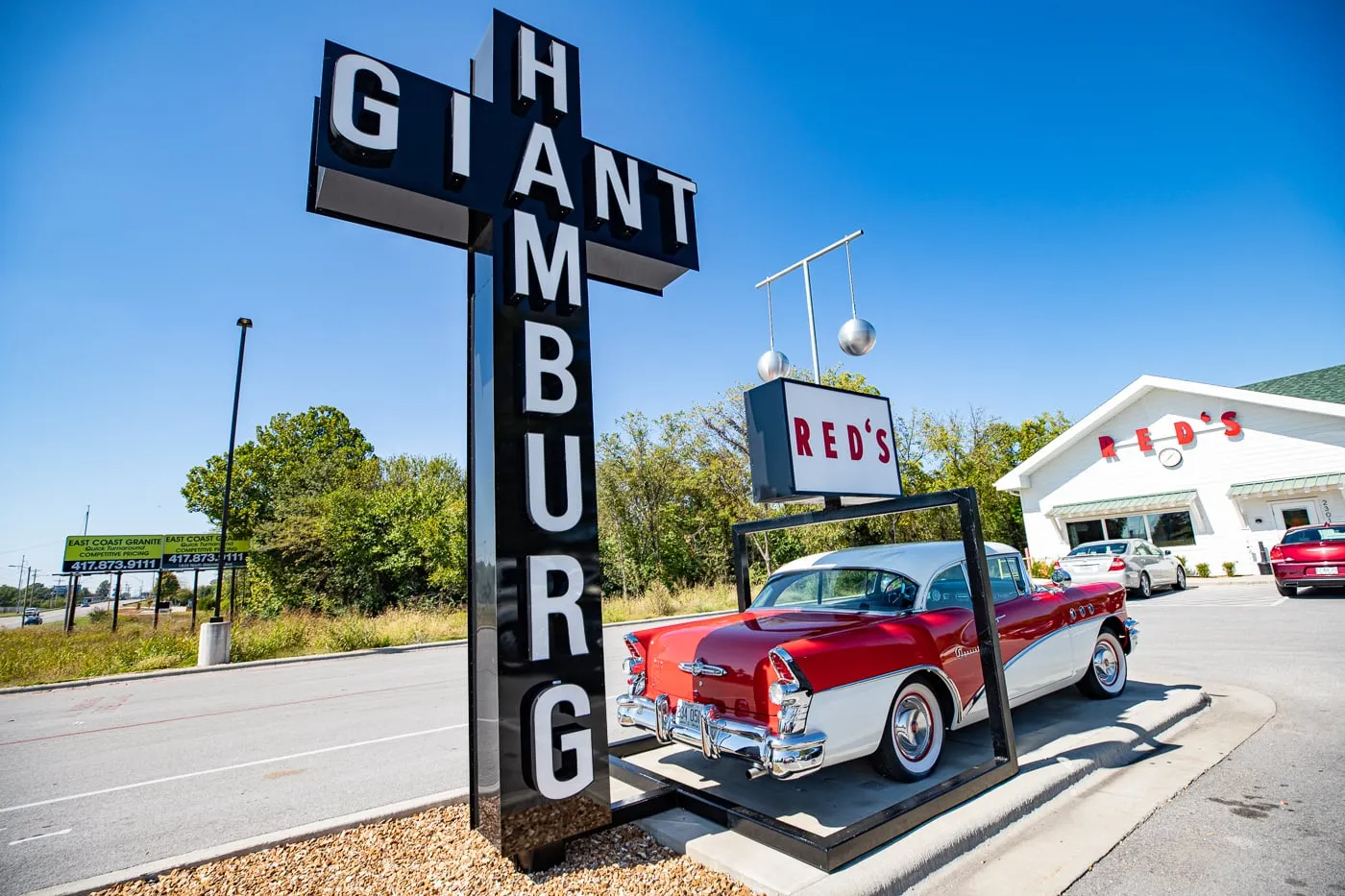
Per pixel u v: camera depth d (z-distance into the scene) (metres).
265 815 4.39
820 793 4.07
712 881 2.96
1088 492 22.42
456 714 7.53
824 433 4.71
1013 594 5.47
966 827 3.35
